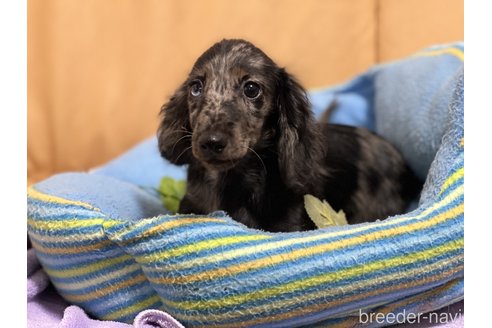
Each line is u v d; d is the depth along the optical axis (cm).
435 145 46
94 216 35
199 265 31
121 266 35
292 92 41
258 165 41
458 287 36
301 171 41
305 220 41
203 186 43
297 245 32
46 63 68
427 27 67
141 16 68
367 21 68
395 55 68
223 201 42
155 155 60
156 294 35
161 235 32
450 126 39
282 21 69
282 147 41
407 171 51
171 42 69
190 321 32
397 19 68
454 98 40
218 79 39
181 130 43
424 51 55
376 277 32
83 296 38
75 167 70
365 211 47
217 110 38
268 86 40
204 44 69
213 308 32
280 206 41
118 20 68
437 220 34
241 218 42
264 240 32
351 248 32
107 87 69
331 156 47
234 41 41
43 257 39
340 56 69
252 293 31
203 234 32
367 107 61
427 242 33
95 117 69
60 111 68
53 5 67
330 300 32
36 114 68
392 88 55
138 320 33
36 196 39
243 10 69
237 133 37
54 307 40
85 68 68
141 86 69
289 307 32
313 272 32
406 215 34
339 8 68
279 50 69
